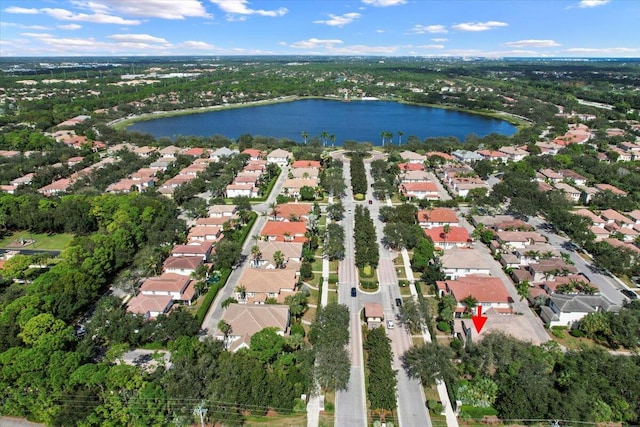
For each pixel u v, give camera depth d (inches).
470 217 7185.0
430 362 3609.7
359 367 3892.7
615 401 3233.3
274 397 3344.0
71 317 4448.8
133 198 6889.8
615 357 3656.5
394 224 6230.3
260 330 4015.8
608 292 5162.4
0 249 6087.6
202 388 3351.4
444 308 4503.0
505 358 3602.4
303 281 5319.9
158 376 3476.9
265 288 4849.9
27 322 3799.2
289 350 4025.6
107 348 4030.5
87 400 3181.6
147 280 4950.8
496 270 5625.0
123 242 5644.7
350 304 4869.6
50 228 6624.0
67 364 3361.2
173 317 4114.2
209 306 4753.9
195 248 5684.1
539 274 5231.3
